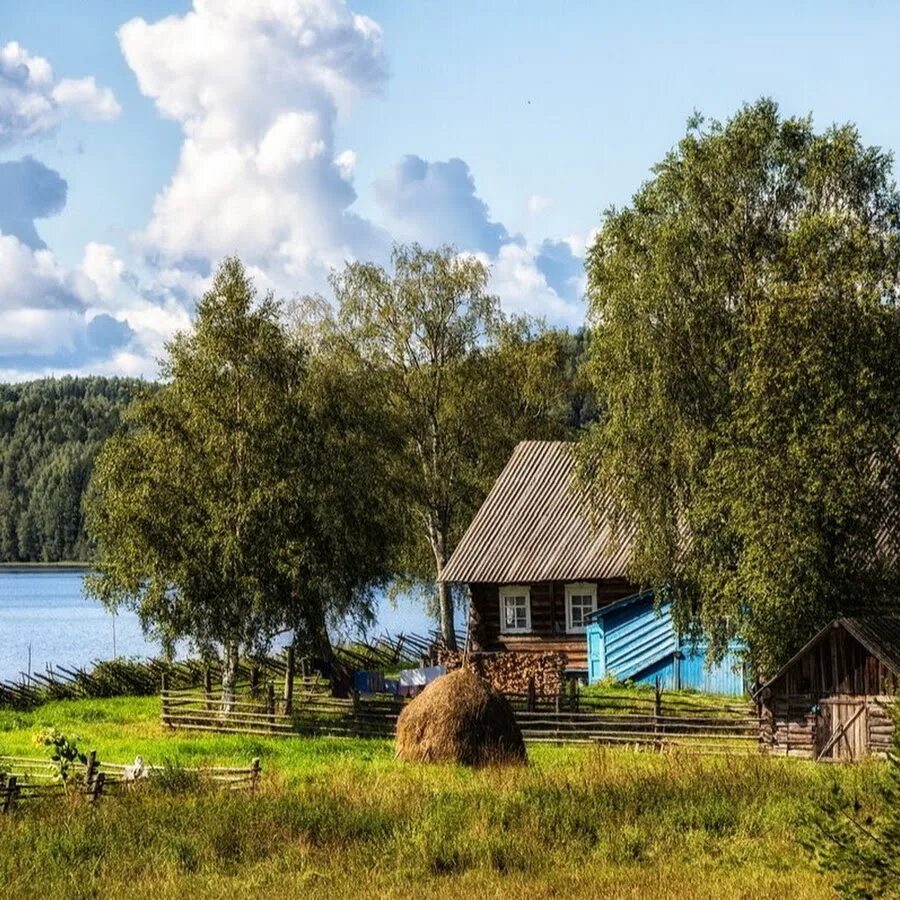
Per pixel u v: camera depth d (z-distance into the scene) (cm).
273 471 6278
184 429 6366
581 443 6150
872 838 1959
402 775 4178
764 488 5141
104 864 2869
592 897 2506
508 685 6981
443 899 2528
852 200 5688
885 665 4838
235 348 6469
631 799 3438
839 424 5091
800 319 5228
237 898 2572
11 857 2900
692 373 5688
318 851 2995
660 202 5959
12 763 4472
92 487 6444
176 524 6231
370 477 6925
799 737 5022
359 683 6975
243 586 6166
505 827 3203
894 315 5384
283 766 4831
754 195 5797
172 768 3956
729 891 2516
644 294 5678
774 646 5256
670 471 5728
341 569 6469
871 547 5247
